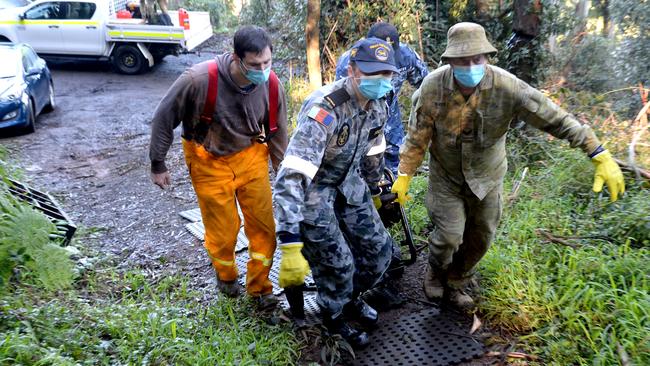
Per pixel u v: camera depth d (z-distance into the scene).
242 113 3.35
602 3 9.31
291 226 2.84
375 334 3.51
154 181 3.56
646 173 4.40
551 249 3.92
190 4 20.55
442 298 3.71
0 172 4.22
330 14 8.35
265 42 3.15
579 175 4.75
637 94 6.66
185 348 3.26
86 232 5.30
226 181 3.49
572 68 8.02
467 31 2.80
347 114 2.95
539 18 6.54
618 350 2.96
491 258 3.84
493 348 3.30
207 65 3.27
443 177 3.31
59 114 10.23
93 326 3.45
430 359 3.24
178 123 3.42
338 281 3.18
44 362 2.85
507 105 2.99
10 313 3.31
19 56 9.33
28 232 3.29
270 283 3.77
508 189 4.88
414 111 3.24
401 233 4.55
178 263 4.66
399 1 7.73
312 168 2.87
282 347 3.29
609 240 3.95
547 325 3.36
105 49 13.48
